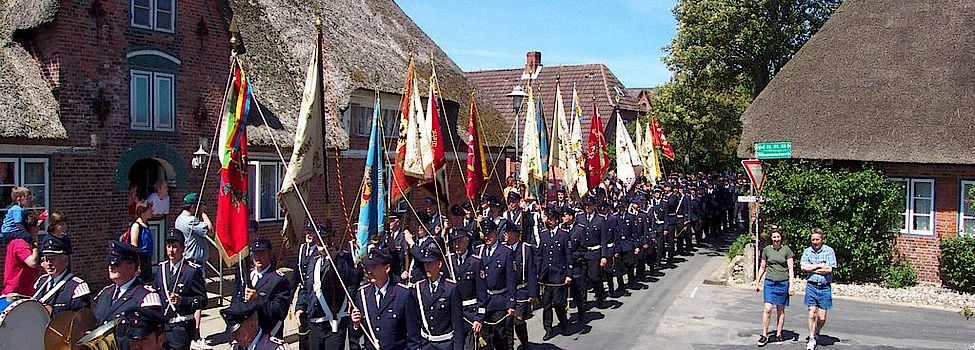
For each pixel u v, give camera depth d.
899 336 14.59
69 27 14.67
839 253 19.86
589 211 16.95
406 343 8.47
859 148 20.47
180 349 9.19
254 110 18.08
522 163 19.69
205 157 17.05
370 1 28.30
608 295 18.27
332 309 10.07
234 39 11.59
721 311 16.58
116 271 7.71
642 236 19.80
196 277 9.38
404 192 13.76
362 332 9.81
